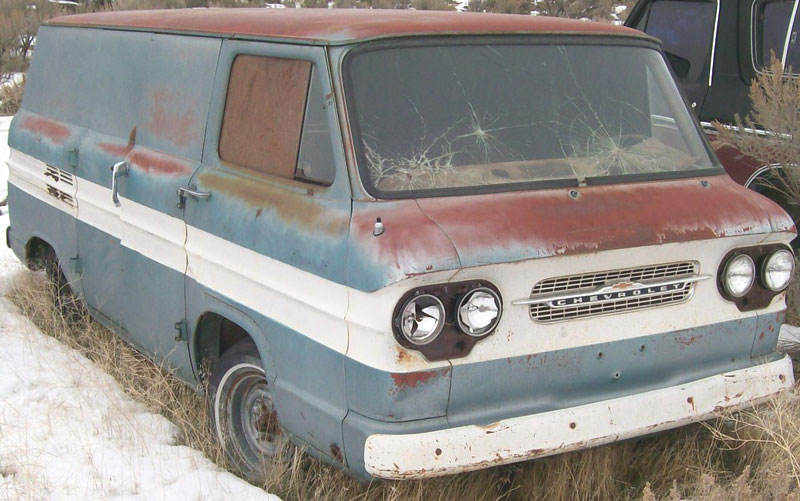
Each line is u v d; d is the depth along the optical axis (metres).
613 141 4.50
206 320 4.88
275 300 4.22
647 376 4.19
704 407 4.20
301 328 4.06
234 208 4.48
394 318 3.64
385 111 4.11
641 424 4.05
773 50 6.70
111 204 5.61
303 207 4.10
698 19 7.54
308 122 4.22
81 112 6.16
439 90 4.25
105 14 6.45
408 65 4.24
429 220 3.80
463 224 3.80
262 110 4.50
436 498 4.27
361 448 3.76
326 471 4.39
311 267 3.93
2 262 8.01
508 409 3.89
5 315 6.63
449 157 4.11
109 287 5.79
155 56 5.40
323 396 3.98
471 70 4.36
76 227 6.11
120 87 5.72
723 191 4.44
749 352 4.45
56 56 6.65
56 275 6.82
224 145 4.73
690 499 4.39
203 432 4.96
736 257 4.26
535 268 3.82
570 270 3.90
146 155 5.29
